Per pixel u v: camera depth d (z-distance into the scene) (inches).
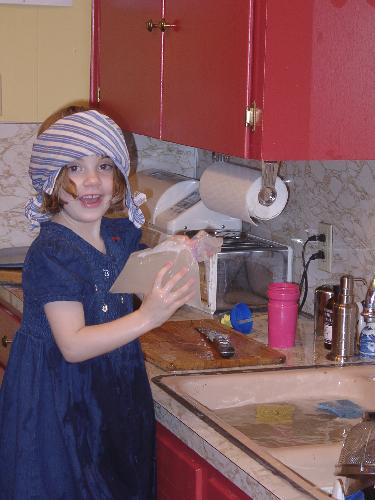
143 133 96.2
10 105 107.1
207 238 67.8
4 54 105.8
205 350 82.8
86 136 67.0
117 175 70.4
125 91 100.4
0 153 115.8
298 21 71.7
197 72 82.4
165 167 120.6
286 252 97.7
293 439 71.7
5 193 117.0
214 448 61.6
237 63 74.9
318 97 73.4
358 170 86.9
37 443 68.7
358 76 74.2
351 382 80.0
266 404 78.3
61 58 108.2
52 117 74.5
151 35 92.2
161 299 64.1
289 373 79.0
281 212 97.1
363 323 84.7
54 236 68.4
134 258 68.1
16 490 68.9
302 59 72.4
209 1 79.2
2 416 71.2
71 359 65.4
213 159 113.1
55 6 106.6
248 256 95.9
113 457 70.1
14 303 101.6
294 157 73.7
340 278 82.7
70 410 68.4
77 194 67.5
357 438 57.4
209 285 95.3
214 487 63.1
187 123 85.2
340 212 90.2
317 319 87.8
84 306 68.3
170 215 105.0
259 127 73.0
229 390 77.2
